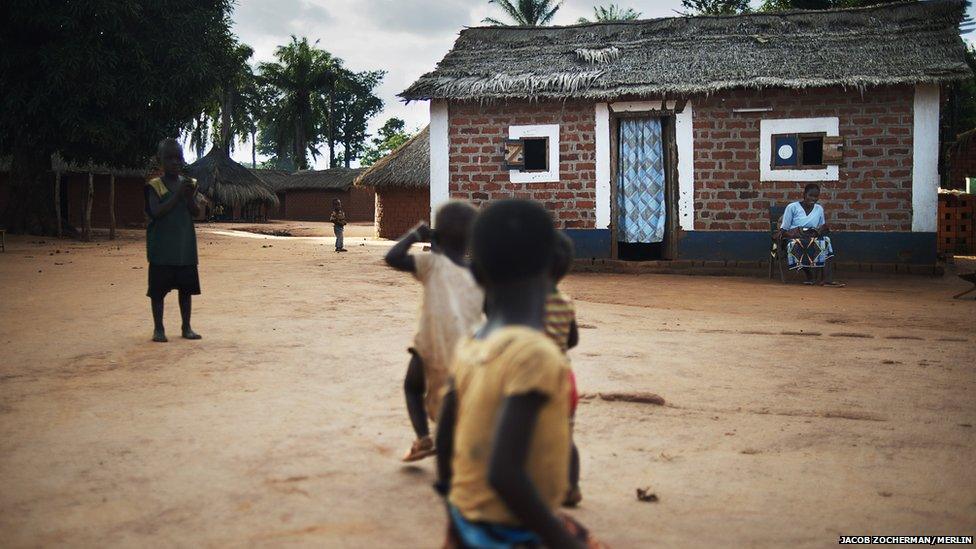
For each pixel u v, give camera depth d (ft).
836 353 25.22
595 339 27.17
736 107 51.78
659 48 55.98
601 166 53.67
